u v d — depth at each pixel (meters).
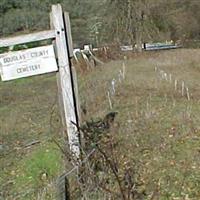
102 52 24.36
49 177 5.18
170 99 9.28
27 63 4.34
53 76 16.98
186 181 4.67
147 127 6.74
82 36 31.45
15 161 6.06
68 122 4.55
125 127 6.66
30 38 4.34
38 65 4.36
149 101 9.05
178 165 5.12
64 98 4.50
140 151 5.61
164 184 4.64
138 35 28.61
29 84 15.34
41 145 6.54
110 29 29.20
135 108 8.34
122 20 28.80
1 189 5.13
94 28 29.81
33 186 5.05
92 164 4.41
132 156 5.38
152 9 29.98
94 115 7.64
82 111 6.88
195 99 9.28
